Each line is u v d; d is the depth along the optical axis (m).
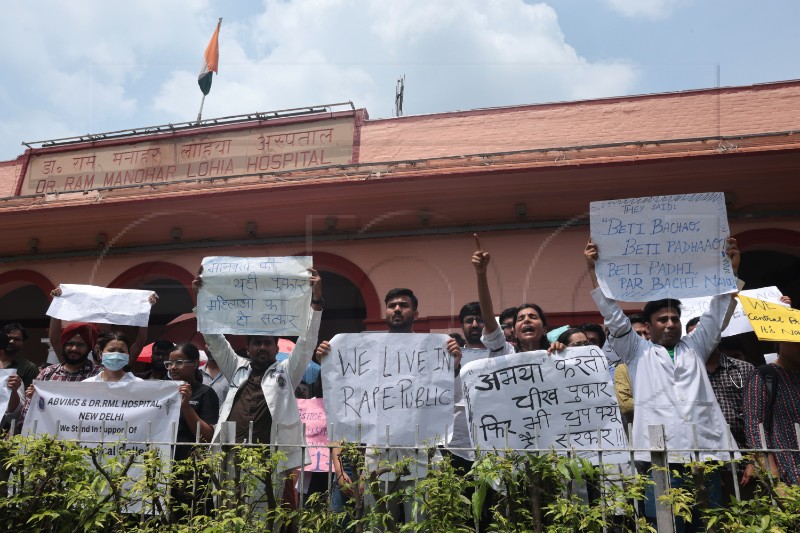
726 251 4.78
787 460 4.07
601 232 5.01
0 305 15.26
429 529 3.57
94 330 7.37
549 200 10.10
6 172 13.06
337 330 13.34
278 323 5.09
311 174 10.98
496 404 4.17
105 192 11.77
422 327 10.36
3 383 5.32
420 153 10.97
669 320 4.82
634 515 3.56
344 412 4.45
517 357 4.24
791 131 9.21
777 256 12.06
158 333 13.84
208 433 5.00
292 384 5.14
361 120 11.33
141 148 12.24
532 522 3.58
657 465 3.63
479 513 3.49
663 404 4.53
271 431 4.48
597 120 10.52
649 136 10.25
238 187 10.74
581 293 9.96
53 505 4.06
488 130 10.85
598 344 6.14
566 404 4.14
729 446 4.05
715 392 5.20
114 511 3.97
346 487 3.94
